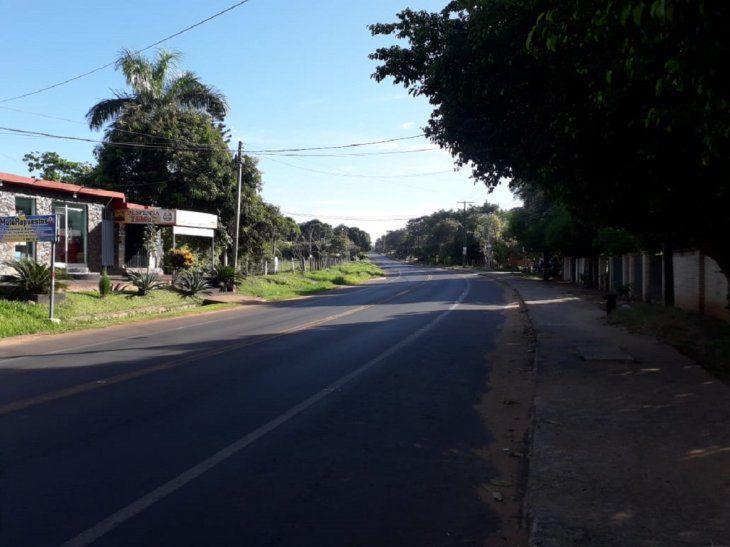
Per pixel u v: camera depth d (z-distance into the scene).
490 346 14.02
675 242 13.77
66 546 4.24
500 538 4.50
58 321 18.61
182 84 36.06
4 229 19.53
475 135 11.41
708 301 18.02
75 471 5.73
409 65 11.93
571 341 13.95
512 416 7.98
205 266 33.09
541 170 11.23
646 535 4.25
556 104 9.71
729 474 5.43
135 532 4.48
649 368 10.66
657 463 5.75
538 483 5.30
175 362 11.73
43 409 8.02
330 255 89.38
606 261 34.53
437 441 6.87
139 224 29.97
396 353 12.91
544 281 47.66
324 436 6.95
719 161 7.54
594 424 7.12
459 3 9.98
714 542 4.12
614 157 9.66
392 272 82.88
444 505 5.09
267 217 40.53
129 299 24.48
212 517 4.76
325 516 4.82
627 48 6.09
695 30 4.62
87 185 34.84
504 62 9.78
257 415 7.80
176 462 6.01
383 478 5.68
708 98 5.01
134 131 33.69
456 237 107.75
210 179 35.22
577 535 4.26
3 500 5.04
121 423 7.36
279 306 27.00
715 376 10.29
